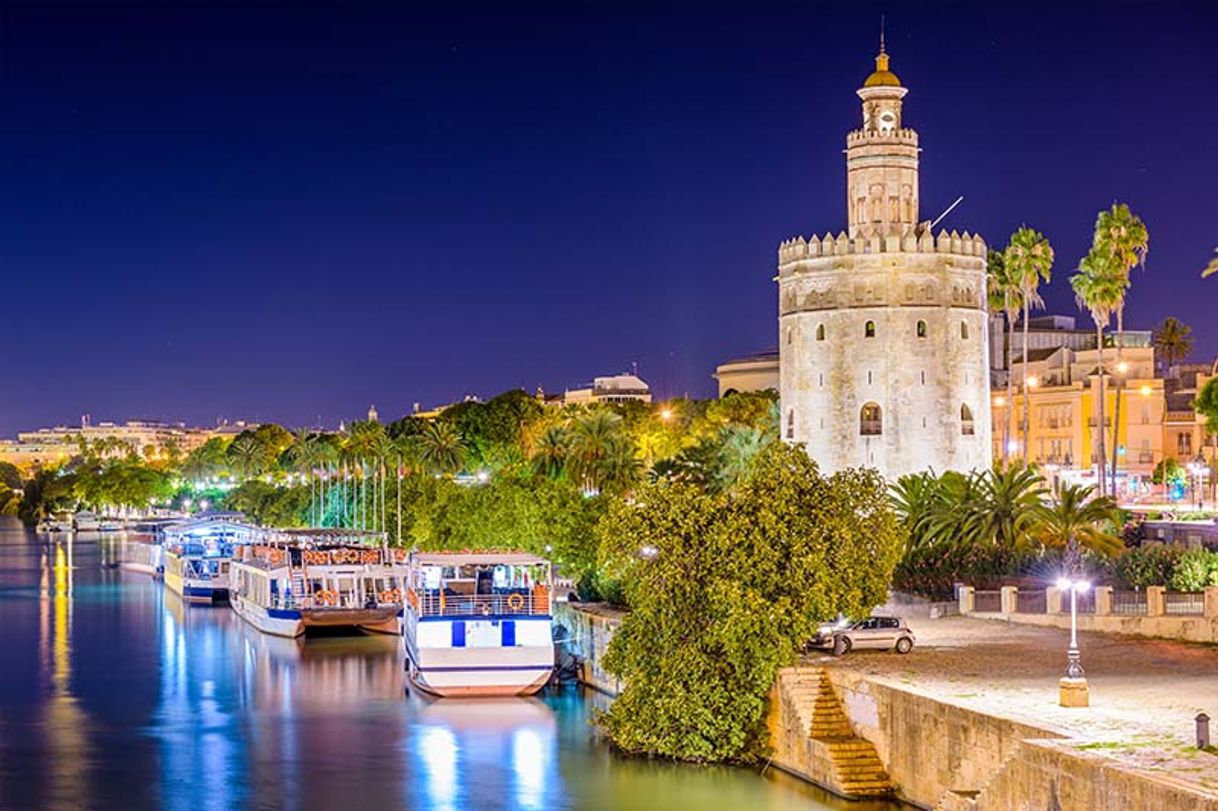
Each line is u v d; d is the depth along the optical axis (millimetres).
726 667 52281
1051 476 137500
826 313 103125
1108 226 106188
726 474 101688
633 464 129875
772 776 50062
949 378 102250
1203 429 138125
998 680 47562
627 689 54812
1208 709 41406
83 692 73062
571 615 74312
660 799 48219
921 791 43375
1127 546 84125
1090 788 34094
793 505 52781
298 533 118438
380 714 65500
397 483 150625
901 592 73062
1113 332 159750
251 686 74125
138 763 56375
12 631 100812
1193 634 55938
